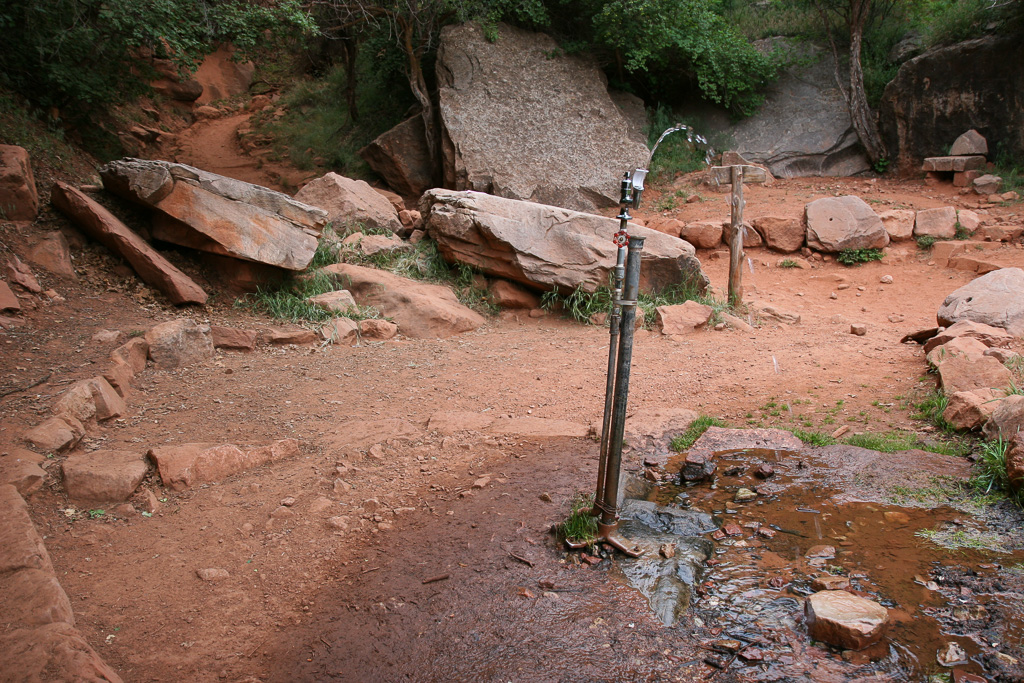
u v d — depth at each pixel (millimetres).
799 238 14273
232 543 4219
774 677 3010
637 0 17031
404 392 6898
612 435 4004
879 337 8977
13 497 4156
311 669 3270
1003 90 15500
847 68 18875
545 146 17078
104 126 15039
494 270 10375
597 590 3691
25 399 5582
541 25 18656
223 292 9180
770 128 18766
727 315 9984
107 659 3295
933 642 3166
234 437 5648
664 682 3029
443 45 17375
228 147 21859
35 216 8812
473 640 3383
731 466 5031
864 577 3645
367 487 4887
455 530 4324
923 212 13969
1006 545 3881
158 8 11680
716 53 18219
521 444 5555
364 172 19109
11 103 11492
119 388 6219
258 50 25422
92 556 4043
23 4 11484
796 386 6777
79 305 7852
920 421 5637
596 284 10000
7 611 3324
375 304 9523
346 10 17312
